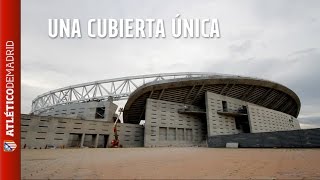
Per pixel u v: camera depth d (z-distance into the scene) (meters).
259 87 57.22
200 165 9.06
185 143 50.97
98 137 44.22
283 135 30.62
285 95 66.75
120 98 65.00
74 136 45.47
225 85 52.41
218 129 49.75
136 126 50.22
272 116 59.88
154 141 46.84
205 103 53.69
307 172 6.80
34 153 20.53
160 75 64.44
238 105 56.56
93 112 55.69
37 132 37.47
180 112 52.41
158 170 7.41
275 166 8.54
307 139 27.67
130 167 8.38
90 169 7.77
